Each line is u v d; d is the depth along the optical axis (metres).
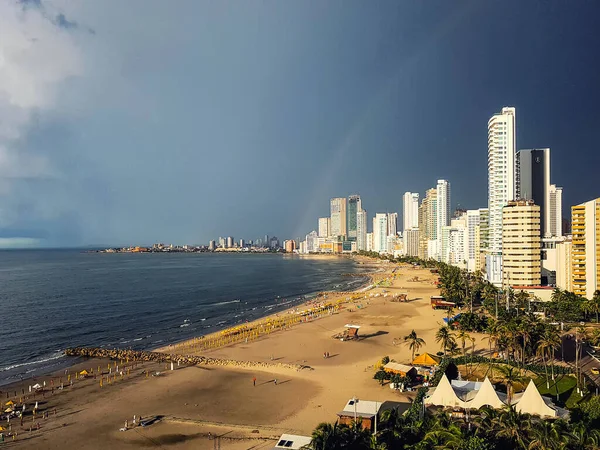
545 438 49.66
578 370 90.50
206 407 82.69
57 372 107.38
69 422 76.56
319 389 91.94
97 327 164.62
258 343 134.50
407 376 93.31
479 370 95.19
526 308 159.75
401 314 182.62
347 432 55.09
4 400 88.44
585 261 169.75
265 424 74.44
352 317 176.88
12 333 153.50
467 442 50.41
